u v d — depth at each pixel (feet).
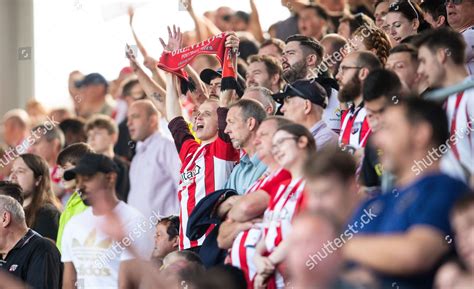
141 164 80.89
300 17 84.79
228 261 52.21
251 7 87.45
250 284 50.67
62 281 63.31
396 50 54.90
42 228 69.77
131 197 81.41
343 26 73.05
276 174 51.83
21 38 93.97
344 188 40.14
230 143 60.18
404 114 41.19
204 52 63.62
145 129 81.00
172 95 64.85
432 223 39.22
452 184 39.99
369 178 48.96
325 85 60.64
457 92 48.37
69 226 62.18
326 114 60.54
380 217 42.16
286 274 48.62
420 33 56.34
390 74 49.67
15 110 92.89
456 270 37.55
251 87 60.75
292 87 55.98
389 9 64.28
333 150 40.83
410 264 38.55
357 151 53.57
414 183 40.60
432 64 51.96
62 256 63.16
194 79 67.51
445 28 52.54
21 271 62.54
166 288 49.24
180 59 64.34
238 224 51.90
